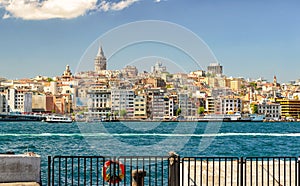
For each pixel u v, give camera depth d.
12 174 11.70
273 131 118.06
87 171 27.62
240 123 171.62
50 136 83.88
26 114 163.50
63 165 31.66
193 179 14.53
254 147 70.06
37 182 11.76
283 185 14.17
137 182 12.37
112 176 12.90
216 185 13.95
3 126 124.06
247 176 15.23
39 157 11.88
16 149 64.31
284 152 63.62
